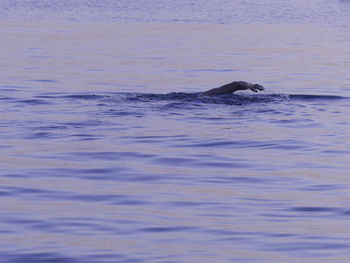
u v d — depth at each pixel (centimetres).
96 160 3064
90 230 2133
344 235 2102
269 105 4325
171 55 7750
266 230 2147
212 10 14388
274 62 7206
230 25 11294
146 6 15125
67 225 2180
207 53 7944
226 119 3928
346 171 2900
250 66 6888
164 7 14975
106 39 9212
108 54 7738
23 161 3042
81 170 2895
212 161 3064
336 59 7462
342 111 4266
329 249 1977
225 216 2283
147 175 2819
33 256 1911
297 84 5650
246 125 3797
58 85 5478
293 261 1884
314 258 1906
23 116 4019
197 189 2617
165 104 4266
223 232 2125
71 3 15575
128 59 7344
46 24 10981
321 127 3797
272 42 9038
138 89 5406
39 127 3725
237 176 2816
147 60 7288
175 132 3619
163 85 5659
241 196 2523
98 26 10806
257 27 11000
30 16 12288
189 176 2811
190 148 3300
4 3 15125
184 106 4219
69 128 3706
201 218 2261
